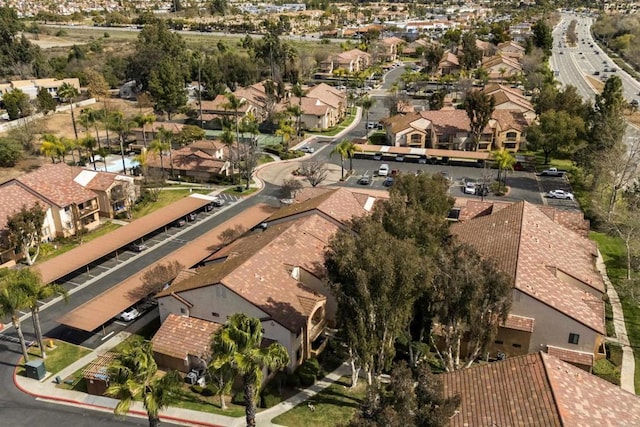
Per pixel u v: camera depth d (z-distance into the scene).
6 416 44.59
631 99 156.25
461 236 62.72
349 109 166.00
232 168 104.81
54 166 85.56
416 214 51.19
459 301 39.38
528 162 111.88
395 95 157.88
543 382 33.25
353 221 52.34
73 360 52.00
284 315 48.25
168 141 105.88
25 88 157.62
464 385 36.22
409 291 39.91
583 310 48.84
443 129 120.94
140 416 44.81
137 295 57.88
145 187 94.50
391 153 115.12
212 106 146.12
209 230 81.81
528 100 153.62
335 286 40.50
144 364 32.56
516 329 48.12
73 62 192.75
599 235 79.12
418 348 49.22
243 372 33.34
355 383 47.81
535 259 53.88
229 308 49.84
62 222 78.62
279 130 123.38
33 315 50.44
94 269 70.19
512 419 31.28
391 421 26.06
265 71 193.50
